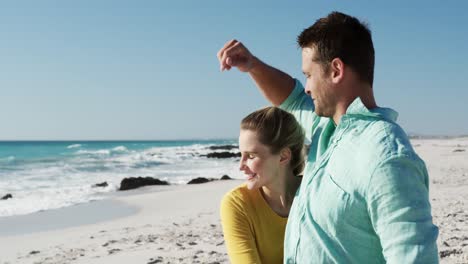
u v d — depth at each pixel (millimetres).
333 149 2012
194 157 49812
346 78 2088
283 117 2395
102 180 23531
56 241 8633
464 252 6152
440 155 33594
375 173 1786
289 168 2475
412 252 1694
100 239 8492
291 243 2057
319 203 1943
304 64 2215
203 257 6723
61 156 47656
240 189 2510
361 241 1870
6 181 22344
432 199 11164
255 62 2740
